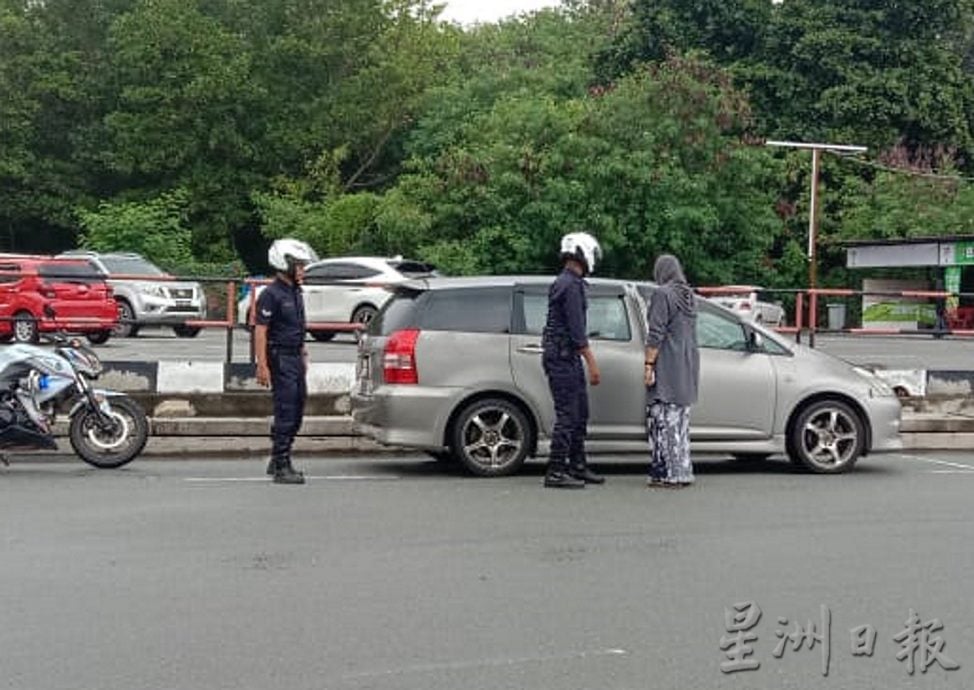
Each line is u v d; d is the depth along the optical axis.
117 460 11.69
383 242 41.06
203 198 45.97
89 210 46.78
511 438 11.41
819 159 45.56
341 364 14.51
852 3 47.88
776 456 13.17
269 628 6.45
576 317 10.64
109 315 22.38
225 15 48.41
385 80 47.88
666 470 10.92
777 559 8.10
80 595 7.06
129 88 45.41
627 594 7.20
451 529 8.94
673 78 39.62
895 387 15.68
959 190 46.47
